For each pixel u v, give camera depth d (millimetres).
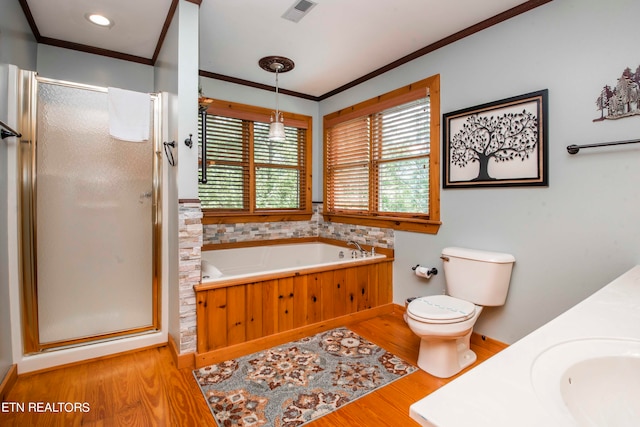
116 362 2238
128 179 2381
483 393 676
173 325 2371
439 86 2727
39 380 2008
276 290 2521
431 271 2773
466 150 2527
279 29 2504
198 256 2219
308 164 4117
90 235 2277
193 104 2168
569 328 1010
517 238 2258
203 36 2605
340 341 2586
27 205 2076
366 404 1813
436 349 2100
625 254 1802
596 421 766
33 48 2486
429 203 2852
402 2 2168
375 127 3416
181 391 1913
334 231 3973
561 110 2023
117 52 2881
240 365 2211
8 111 1969
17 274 2043
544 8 2088
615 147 1819
